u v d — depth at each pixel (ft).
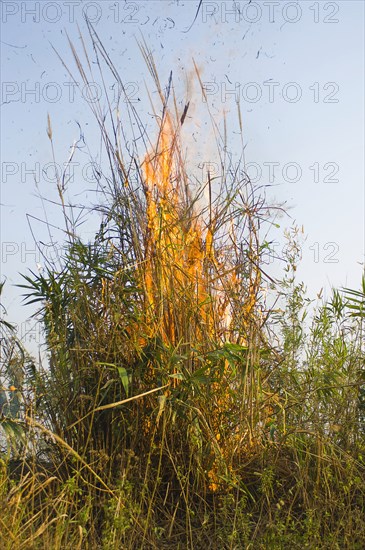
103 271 15.20
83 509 12.80
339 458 14.99
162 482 14.48
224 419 15.01
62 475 14.55
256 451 15.35
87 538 12.75
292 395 15.75
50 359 15.21
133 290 15.03
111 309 15.02
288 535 12.41
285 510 14.12
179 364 14.47
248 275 16.07
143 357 14.69
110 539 11.83
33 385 14.97
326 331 16.69
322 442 14.87
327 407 15.88
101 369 14.80
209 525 13.58
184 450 14.60
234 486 13.88
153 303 15.31
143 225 15.81
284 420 14.93
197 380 14.19
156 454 14.62
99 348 15.01
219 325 15.76
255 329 15.56
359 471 15.30
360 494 14.49
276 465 15.05
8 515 11.69
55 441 14.92
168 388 14.46
